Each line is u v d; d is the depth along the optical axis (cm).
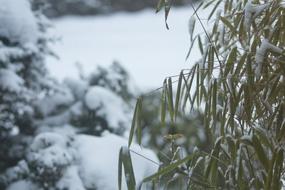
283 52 118
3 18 226
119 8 1311
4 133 229
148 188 193
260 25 128
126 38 999
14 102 222
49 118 238
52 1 1268
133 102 290
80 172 199
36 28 233
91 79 271
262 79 127
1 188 211
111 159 198
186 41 934
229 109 133
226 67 128
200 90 140
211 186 131
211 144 138
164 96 136
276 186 115
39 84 239
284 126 120
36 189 202
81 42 962
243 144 122
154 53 852
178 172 137
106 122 238
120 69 291
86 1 1291
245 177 129
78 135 216
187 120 238
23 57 227
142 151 199
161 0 139
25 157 221
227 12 158
